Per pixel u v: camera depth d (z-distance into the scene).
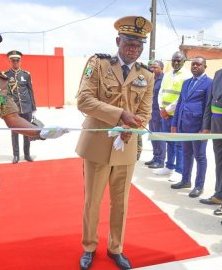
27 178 5.32
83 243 3.07
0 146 7.64
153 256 3.19
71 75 15.79
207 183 5.29
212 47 22.36
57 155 6.83
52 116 12.57
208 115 4.36
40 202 4.39
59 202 4.40
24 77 6.00
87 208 2.95
